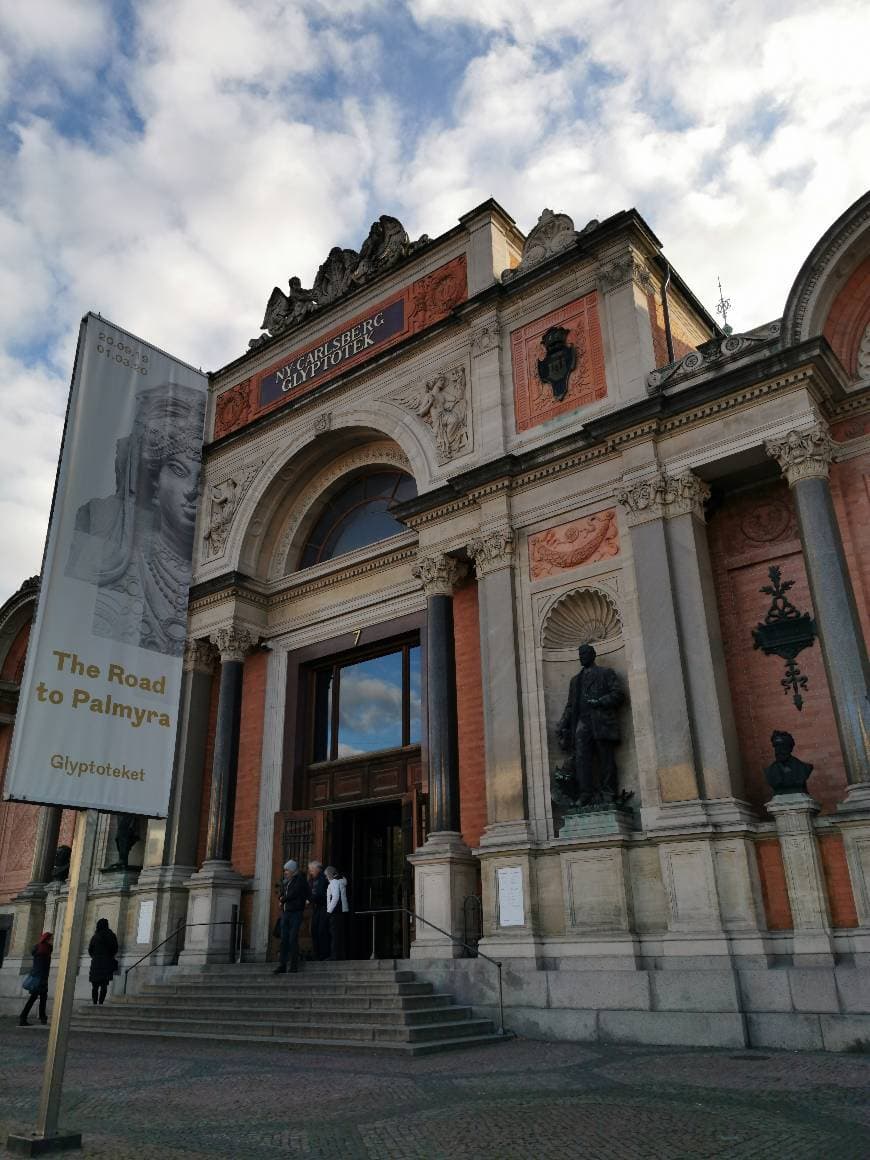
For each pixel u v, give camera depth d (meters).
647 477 14.55
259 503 21.48
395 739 18.75
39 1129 6.19
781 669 13.66
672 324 17.91
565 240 17.73
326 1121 6.93
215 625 20.86
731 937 11.63
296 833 18.64
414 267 20.42
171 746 7.99
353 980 14.04
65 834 24.16
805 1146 5.71
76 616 7.64
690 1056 10.01
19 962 22.20
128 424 8.57
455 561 17.11
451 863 14.72
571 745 14.23
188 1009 14.39
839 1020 10.29
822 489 13.01
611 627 14.97
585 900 13.05
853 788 11.57
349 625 19.84
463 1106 7.41
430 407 18.55
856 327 14.44
